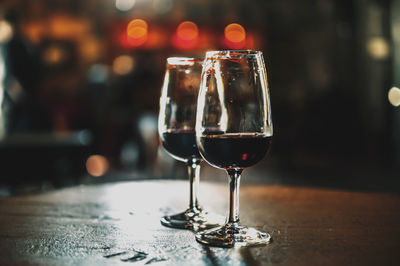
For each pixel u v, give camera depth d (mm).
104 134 6441
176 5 9109
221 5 9164
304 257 667
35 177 2691
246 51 771
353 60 8031
